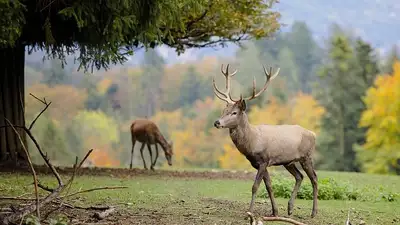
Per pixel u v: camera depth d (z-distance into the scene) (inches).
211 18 808.9
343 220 460.8
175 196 572.1
